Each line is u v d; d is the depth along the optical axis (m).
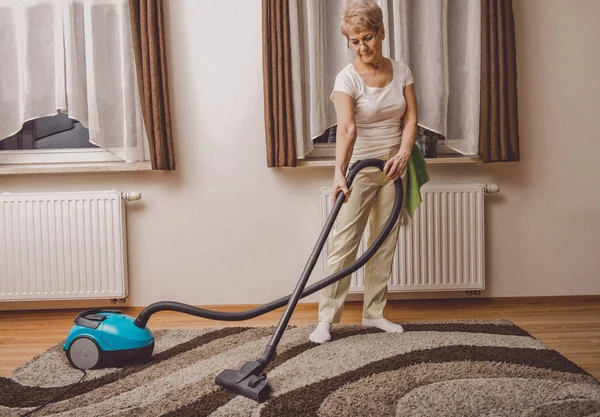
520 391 1.85
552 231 3.25
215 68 3.15
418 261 3.12
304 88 3.07
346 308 3.14
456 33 3.07
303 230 3.21
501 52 3.01
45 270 3.09
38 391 1.96
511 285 3.26
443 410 1.72
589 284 3.28
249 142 3.18
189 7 3.13
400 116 2.47
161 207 3.20
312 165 3.06
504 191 3.22
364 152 2.45
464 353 2.22
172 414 1.73
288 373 2.06
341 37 3.04
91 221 3.08
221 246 3.21
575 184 3.24
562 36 3.19
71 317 3.10
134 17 2.97
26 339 2.70
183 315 3.10
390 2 3.01
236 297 3.22
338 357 2.22
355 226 2.49
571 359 2.24
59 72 3.00
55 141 3.25
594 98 3.22
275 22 2.99
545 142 3.22
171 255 3.21
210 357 2.27
